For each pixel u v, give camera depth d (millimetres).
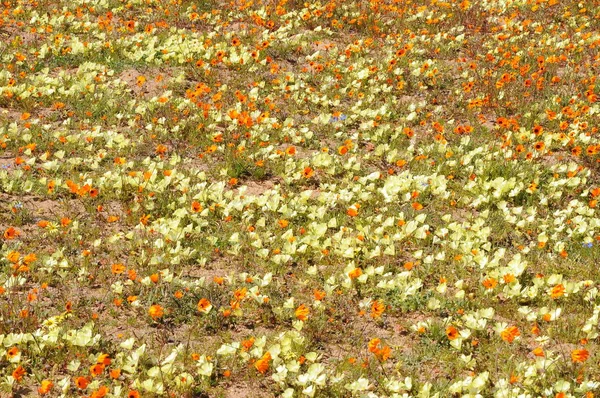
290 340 5688
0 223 7523
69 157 9250
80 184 8367
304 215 8102
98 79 11688
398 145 9938
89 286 6582
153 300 6297
